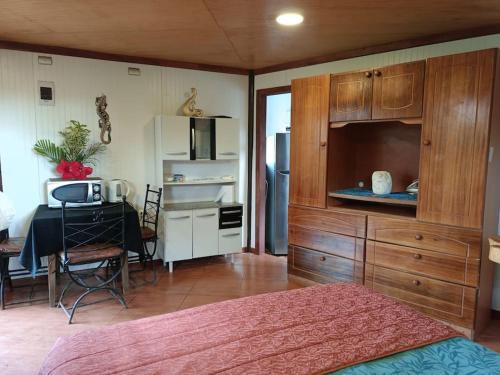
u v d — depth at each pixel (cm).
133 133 435
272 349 144
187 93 460
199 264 465
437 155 289
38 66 381
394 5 262
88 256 324
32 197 390
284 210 509
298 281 400
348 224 348
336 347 147
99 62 409
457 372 134
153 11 278
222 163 494
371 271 334
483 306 294
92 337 153
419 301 306
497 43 305
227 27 316
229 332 157
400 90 307
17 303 346
